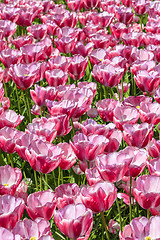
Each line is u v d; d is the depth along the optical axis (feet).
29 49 13.62
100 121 12.57
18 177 7.60
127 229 6.29
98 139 7.91
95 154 7.75
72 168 9.73
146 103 9.63
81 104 9.78
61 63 12.42
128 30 15.40
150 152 8.28
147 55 13.08
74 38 13.38
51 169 7.59
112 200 6.81
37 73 11.52
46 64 12.17
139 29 18.03
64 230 6.25
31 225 6.23
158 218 6.15
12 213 6.35
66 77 11.41
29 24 17.01
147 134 8.06
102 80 11.48
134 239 6.12
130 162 7.05
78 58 12.41
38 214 6.85
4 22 15.69
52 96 10.19
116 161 7.25
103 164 7.28
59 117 8.57
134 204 8.66
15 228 6.06
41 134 8.33
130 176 7.52
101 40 14.30
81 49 13.57
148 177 6.96
